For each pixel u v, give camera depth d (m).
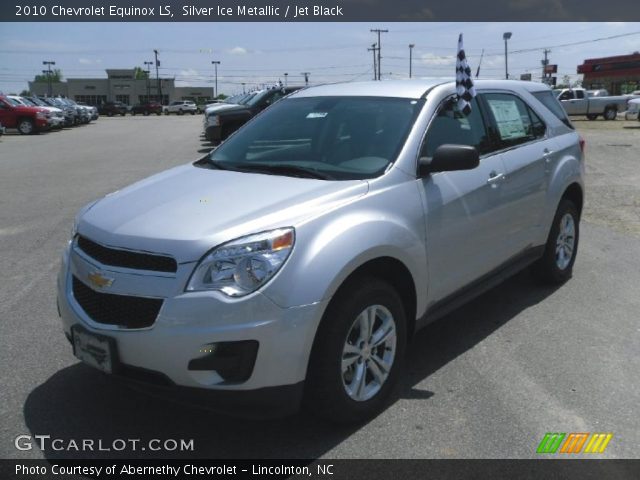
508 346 4.40
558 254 5.63
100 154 17.55
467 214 4.09
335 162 3.88
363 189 3.48
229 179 3.76
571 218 5.73
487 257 4.42
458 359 4.20
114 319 3.02
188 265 2.90
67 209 9.20
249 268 2.89
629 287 5.65
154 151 18.27
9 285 5.70
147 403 3.60
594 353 4.27
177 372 2.87
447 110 4.25
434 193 3.82
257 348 2.87
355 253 3.14
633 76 57.34
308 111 4.45
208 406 2.93
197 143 21.08
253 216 3.11
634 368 4.04
